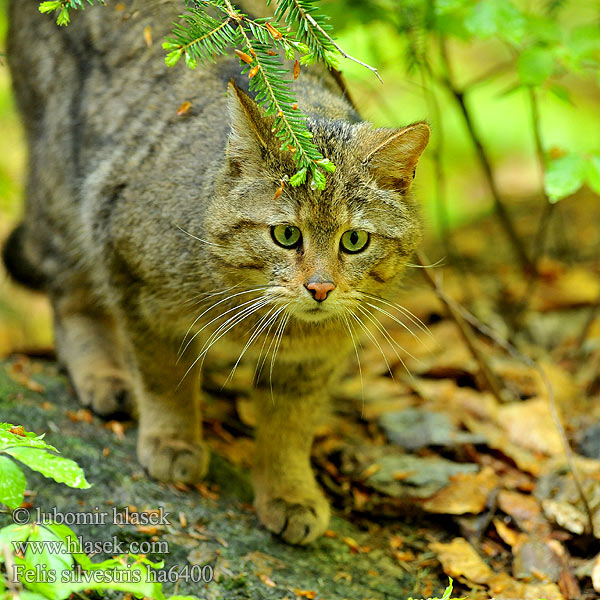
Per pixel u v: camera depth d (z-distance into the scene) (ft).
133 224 12.26
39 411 13.39
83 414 13.85
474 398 16.34
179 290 11.85
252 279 11.26
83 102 14.02
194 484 12.72
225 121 11.98
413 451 14.73
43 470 8.00
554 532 12.59
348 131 11.28
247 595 10.77
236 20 9.11
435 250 22.99
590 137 31.22
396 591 11.51
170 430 12.83
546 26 14.66
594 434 14.82
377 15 15.26
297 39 9.46
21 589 8.21
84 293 15.21
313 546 12.08
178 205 11.76
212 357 17.11
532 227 24.07
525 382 17.15
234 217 11.00
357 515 13.25
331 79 13.44
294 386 12.52
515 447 14.93
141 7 13.48
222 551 11.36
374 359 18.12
